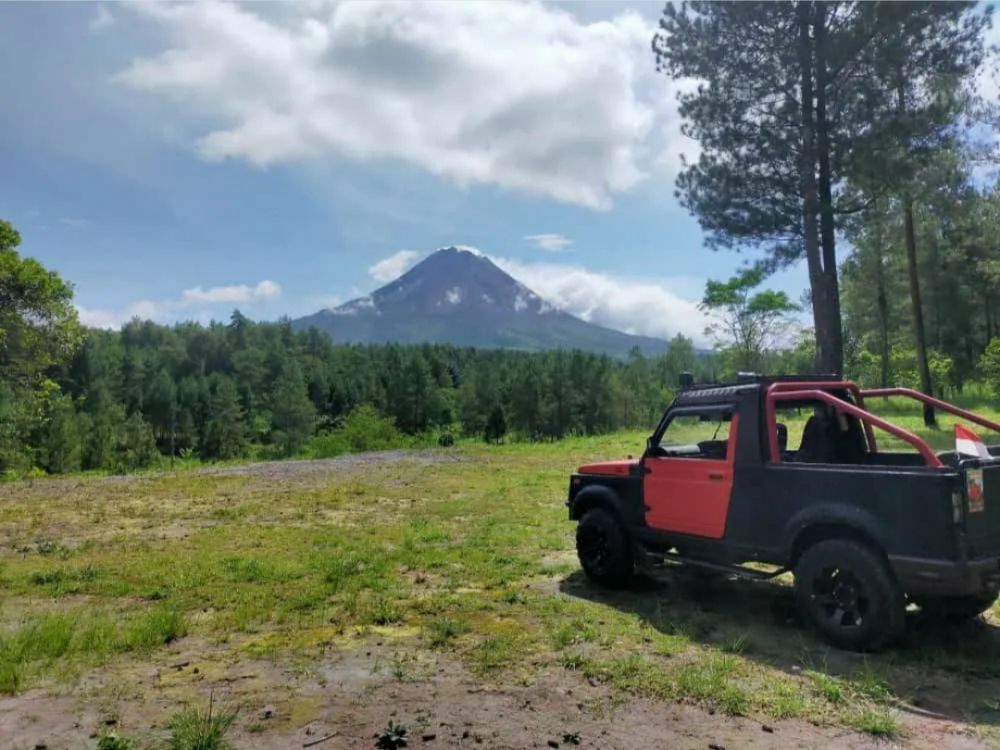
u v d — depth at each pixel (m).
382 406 97.62
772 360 41.50
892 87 15.12
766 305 37.84
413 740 3.62
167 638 5.34
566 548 8.63
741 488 5.62
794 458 6.09
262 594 6.58
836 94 15.45
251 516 11.38
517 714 3.95
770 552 5.41
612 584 6.79
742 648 5.02
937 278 41.53
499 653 4.92
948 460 5.39
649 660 4.79
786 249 18.31
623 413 85.88
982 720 3.83
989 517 4.61
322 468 19.47
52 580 7.23
